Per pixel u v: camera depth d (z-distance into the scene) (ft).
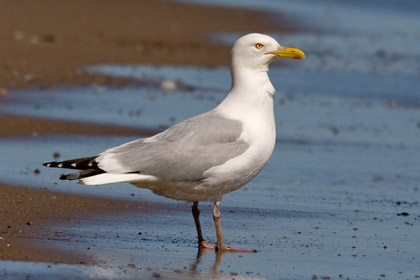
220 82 83.15
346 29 130.72
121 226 36.91
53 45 95.71
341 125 66.18
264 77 35.88
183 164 33.94
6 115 60.44
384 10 153.38
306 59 102.06
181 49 104.63
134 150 34.14
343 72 93.35
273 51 35.60
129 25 119.65
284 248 34.86
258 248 34.76
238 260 32.76
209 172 34.06
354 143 60.03
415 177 51.03
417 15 148.66
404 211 42.63
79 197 40.88
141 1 142.41
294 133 62.28
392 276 31.17
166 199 42.11
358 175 50.75
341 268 32.04
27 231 34.63
